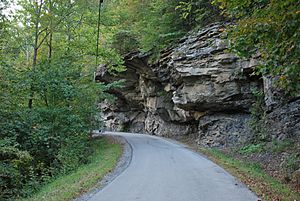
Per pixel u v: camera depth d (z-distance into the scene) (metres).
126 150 19.42
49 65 19.34
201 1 21.30
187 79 22.27
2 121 14.61
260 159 14.95
